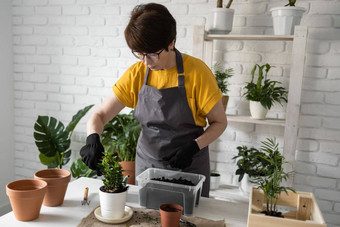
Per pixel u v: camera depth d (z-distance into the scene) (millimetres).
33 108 2982
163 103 1418
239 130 2371
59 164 2631
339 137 2139
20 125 3045
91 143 1252
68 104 2867
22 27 2900
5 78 2916
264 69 2266
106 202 1036
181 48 2453
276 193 1134
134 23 1056
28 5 2850
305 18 2123
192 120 1433
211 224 1062
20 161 3092
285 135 1982
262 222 960
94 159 1215
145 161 1540
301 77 1915
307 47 2135
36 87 2945
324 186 2213
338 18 2055
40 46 2873
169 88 1396
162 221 989
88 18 2682
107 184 1072
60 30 2785
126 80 1487
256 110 2088
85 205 1187
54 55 2840
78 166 2547
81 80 2791
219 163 2453
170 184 1136
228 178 2438
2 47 2854
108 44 2658
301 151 2236
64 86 2854
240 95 2346
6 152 2998
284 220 944
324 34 2094
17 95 3014
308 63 2146
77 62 2777
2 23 2824
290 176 1985
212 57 2342
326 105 2143
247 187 2135
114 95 1504
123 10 2570
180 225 1041
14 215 1079
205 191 1581
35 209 1059
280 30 1975
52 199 1153
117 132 2451
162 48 1093
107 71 2699
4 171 2988
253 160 2016
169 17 1100
